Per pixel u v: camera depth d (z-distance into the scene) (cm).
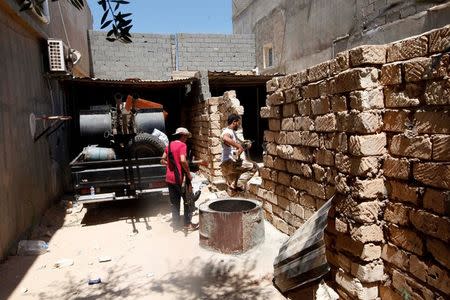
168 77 1611
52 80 903
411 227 282
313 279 346
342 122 343
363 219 308
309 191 442
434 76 253
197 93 1067
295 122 462
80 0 227
